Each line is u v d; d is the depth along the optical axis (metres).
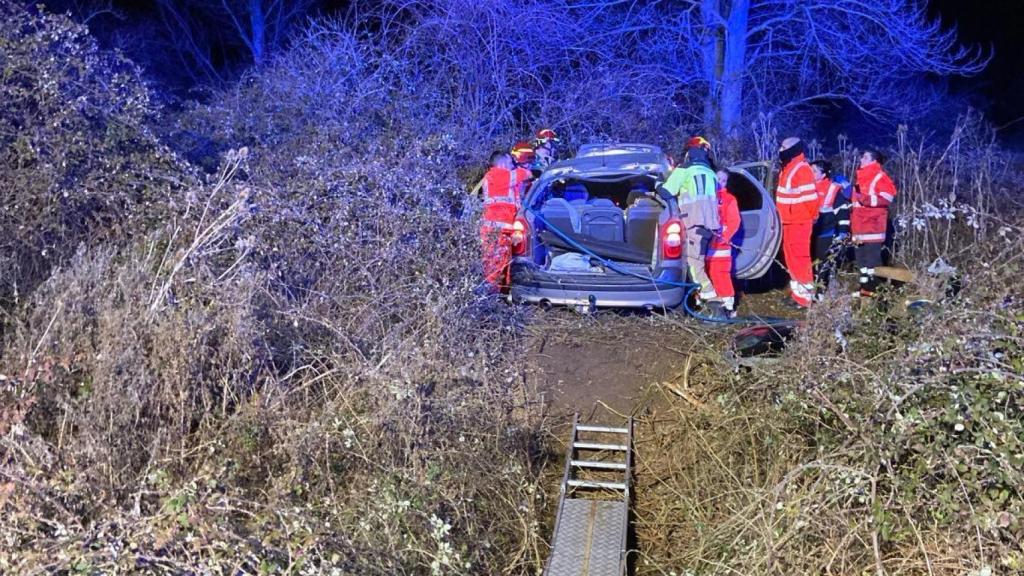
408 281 6.55
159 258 5.55
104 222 6.10
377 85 11.48
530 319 7.51
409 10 14.38
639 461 5.88
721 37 14.48
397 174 7.37
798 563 4.43
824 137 16.27
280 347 5.42
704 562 4.89
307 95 10.59
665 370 6.75
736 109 14.28
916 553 4.35
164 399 4.61
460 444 5.20
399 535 4.56
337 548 4.22
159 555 3.86
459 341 6.14
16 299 5.24
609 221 7.91
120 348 4.47
